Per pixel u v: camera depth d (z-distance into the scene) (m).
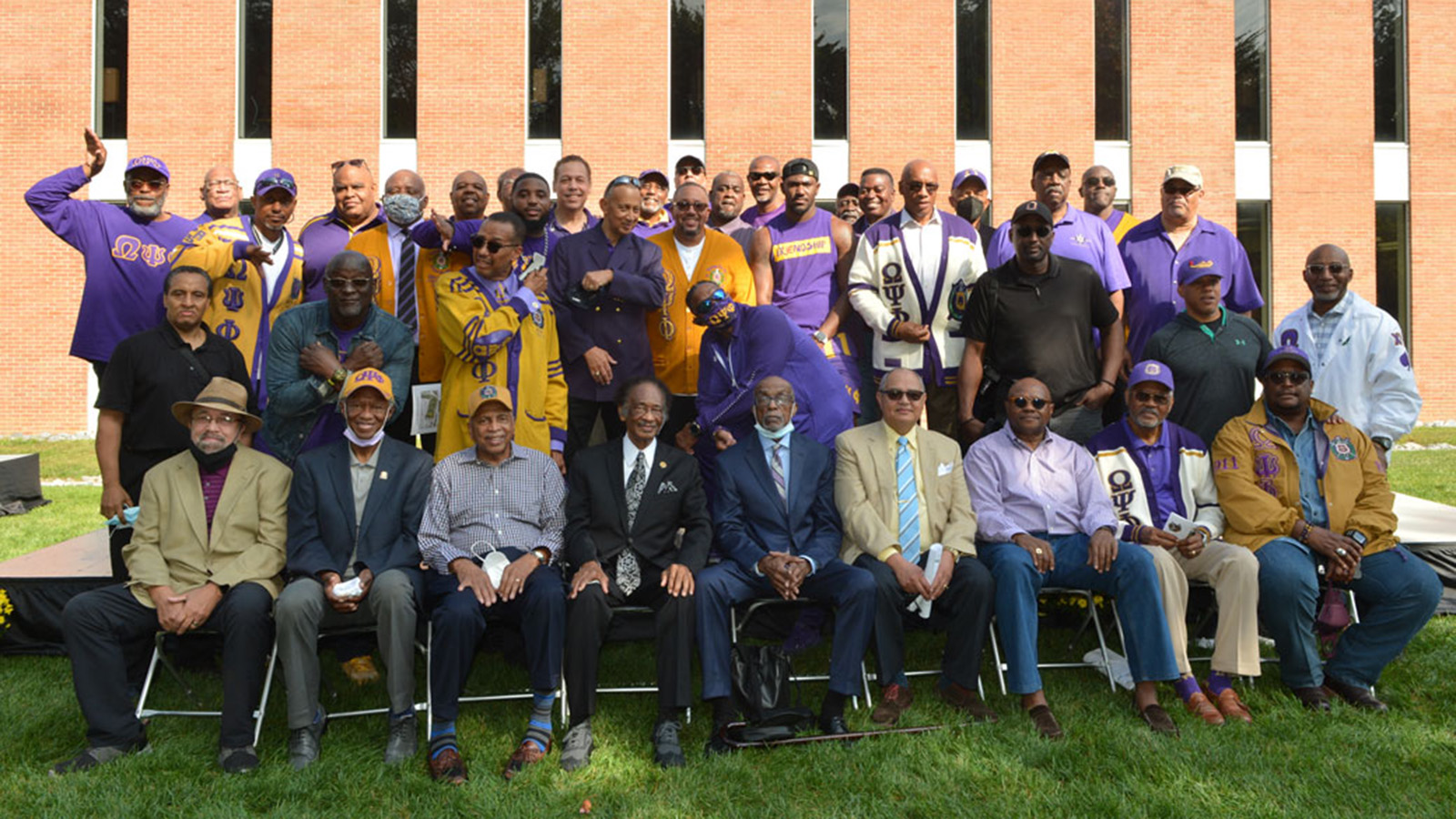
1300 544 4.71
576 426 5.76
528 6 14.99
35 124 14.79
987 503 4.89
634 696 4.88
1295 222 15.46
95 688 4.02
